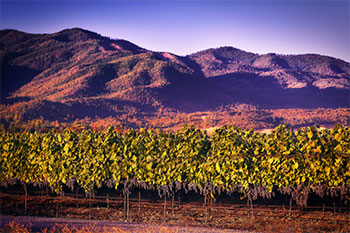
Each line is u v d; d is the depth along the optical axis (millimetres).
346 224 11430
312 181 11750
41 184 15258
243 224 11406
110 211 12961
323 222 11656
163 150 12711
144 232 9680
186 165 12336
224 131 12773
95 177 13086
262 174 11922
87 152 13242
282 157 11867
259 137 12578
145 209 13344
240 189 12375
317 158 11578
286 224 11422
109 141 13141
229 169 12078
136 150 12852
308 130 12133
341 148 11531
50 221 10914
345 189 11727
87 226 10297
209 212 12414
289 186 12016
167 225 10914
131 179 12781
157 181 12531
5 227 9898
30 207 13172
